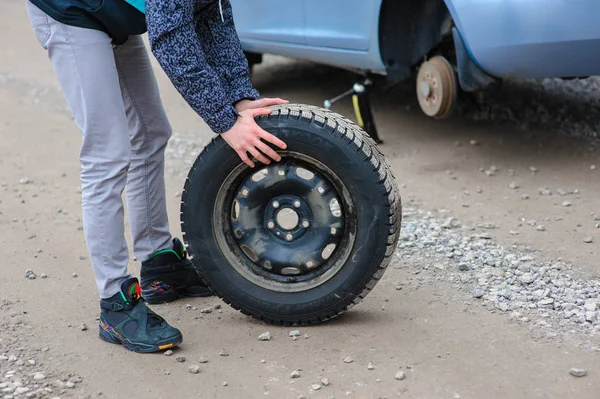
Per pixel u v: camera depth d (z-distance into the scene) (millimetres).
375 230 2992
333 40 5426
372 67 5301
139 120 3281
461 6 4488
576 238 4027
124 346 3021
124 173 2963
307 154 2986
